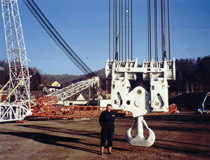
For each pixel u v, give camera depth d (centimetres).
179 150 876
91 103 4881
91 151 876
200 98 3825
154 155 792
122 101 915
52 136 1343
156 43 1035
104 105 4409
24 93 3638
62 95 4525
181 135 1305
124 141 1102
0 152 880
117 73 960
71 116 2902
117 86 930
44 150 911
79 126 2048
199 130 1551
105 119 820
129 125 2022
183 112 4078
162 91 885
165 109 880
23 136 1369
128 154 812
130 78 949
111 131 820
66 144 1045
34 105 3066
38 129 1809
